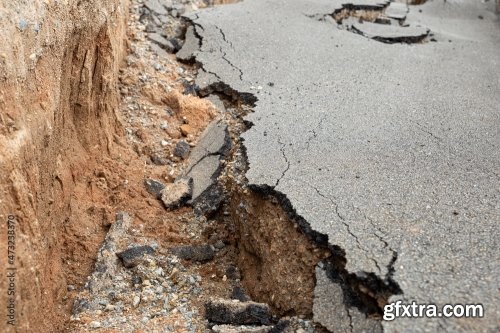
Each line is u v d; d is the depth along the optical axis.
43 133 3.74
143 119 5.99
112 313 4.10
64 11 4.22
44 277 3.77
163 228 5.00
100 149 5.30
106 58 5.31
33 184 3.54
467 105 6.02
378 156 4.88
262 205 4.51
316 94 6.21
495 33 9.39
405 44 8.16
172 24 7.97
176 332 3.83
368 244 3.66
